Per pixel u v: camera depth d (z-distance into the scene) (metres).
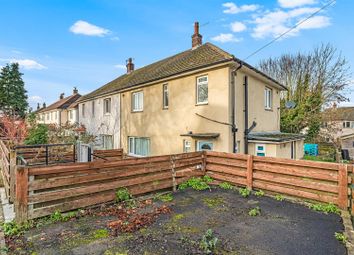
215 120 10.53
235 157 7.83
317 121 25.09
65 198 5.41
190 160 8.16
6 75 40.31
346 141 26.45
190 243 4.11
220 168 8.20
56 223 4.95
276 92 15.41
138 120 15.51
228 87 10.10
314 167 6.27
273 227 4.83
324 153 22.09
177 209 5.85
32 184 4.95
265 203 6.32
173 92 12.66
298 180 6.52
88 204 5.72
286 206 6.09
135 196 6.72
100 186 5.97
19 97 40.53
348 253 3.81
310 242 4.20
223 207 6.01
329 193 6.03
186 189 7.66
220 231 4.62
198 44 15.27
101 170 6.08
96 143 20.72
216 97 10.51
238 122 10.80
